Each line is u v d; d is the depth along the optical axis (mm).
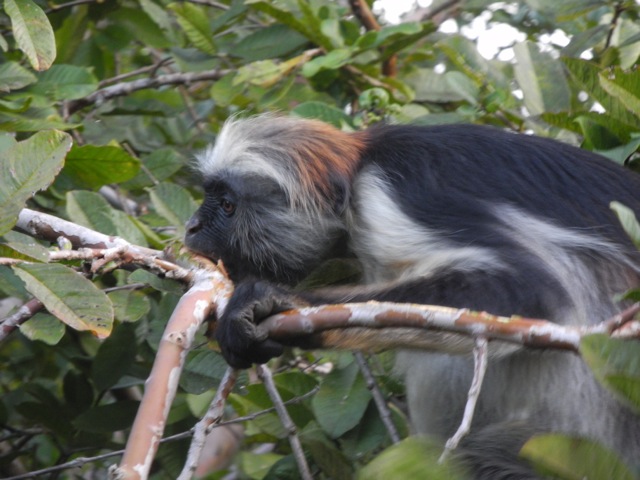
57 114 9758
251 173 9125
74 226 7395
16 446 10555
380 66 11586
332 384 8562
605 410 7992
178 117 11953
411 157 8703
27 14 8141
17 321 6555
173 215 9430
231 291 7219
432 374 8664
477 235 7836
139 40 12320
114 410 9578
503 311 7227
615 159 8812
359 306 6184
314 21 10734
